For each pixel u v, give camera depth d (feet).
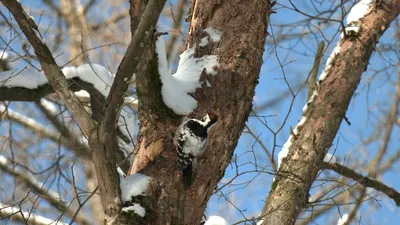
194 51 29.19
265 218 37.50
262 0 30.14
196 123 26.76
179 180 26.30
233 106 27.96
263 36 29.94
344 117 41.73
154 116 27.14
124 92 24.77
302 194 38.04
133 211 25.12
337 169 42.11
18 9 26.91
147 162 26.86
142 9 25.31
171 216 25.79
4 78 37.19
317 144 40.06
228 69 28.27
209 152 27.14
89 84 39.24
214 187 27.84
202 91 27.66
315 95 42.29
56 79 26.76
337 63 42.55
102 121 25.13
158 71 26.17
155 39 25.31
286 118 35.73
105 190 25.43
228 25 29.58
